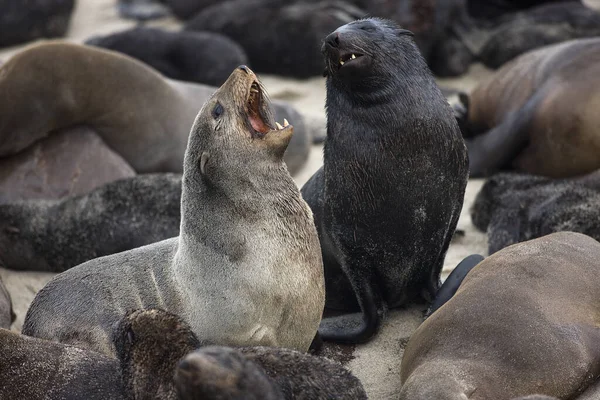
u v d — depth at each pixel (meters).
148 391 22.00
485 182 37.53
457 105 46.31
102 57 40.78
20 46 67.44
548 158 39.59
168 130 42.34
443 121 28.66
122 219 36.34
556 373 23.28
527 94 42.12
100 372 23.66
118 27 69.44
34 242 37.19
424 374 22.95
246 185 25.00
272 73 60.16
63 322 26.50
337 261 30.53
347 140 28.83
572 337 23.94
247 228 24.91
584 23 56.47
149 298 26.41
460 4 57.81
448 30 57.34
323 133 48.38
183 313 25.89
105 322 26.11
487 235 35.62
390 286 30.38
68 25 69.06
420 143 28.30
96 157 40.28
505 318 24.20
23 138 39.91
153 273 26.78
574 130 38.47
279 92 55.06
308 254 25.30
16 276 37.16
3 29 66.69
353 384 21.83
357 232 29.38
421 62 29.30
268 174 25.08
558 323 24.19
